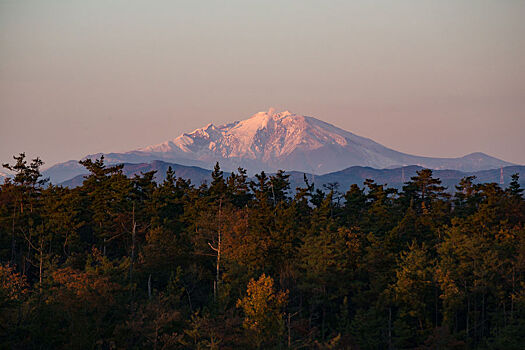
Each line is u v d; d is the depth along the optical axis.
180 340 72.56
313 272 101.31
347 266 105.25
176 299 84.56
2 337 65.62
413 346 96.88
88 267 78.06
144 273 98.94
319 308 103.69
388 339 95.69
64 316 70.94
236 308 88.00
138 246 108.06
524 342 91.12
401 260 109.62
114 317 75.44
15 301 69.50
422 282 97.00
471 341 97.12
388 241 109.62
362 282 103.38
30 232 107.62
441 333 88.75
